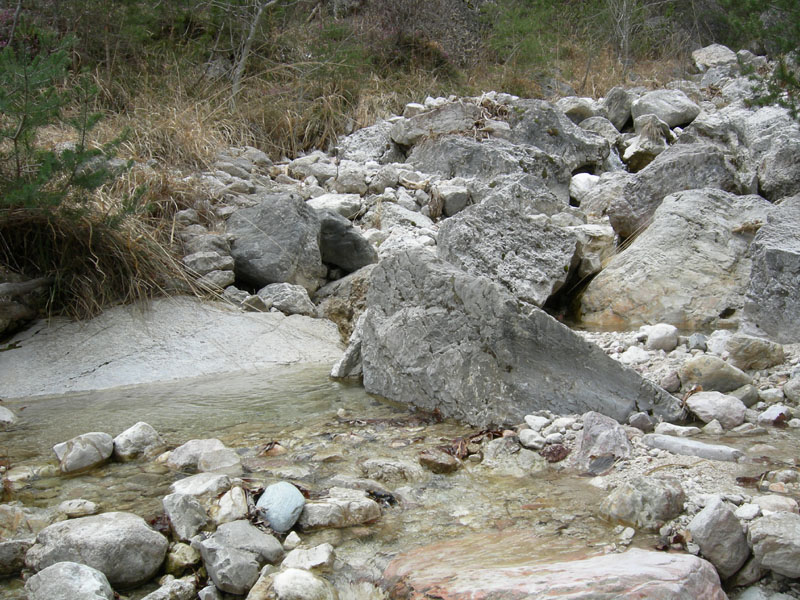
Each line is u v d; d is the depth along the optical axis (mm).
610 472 3314
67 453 3557
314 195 8758
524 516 2955
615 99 11797
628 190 7785
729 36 17062
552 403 3930
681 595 2227
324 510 2934
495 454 3580
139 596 2598
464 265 5961
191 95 10508
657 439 3510
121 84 9984
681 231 6500
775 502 2787
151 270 6016
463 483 3314
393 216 7926
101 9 10156
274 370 5309
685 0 18844
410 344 4422
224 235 6578
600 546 2658
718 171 7816
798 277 4934
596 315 6238
